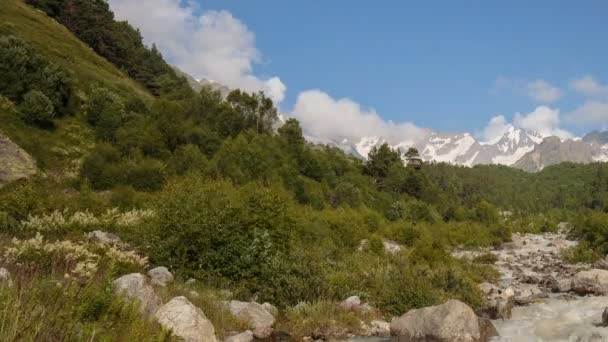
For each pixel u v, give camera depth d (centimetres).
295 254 1848
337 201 6469
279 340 1279
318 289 1633
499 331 1358
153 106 6200
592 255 3189
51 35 8688
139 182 4344
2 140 3803
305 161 7581
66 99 5597
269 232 1884
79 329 684
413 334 1299
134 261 1555
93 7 11950
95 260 1411
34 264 1101
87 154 4812
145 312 1016
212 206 1855
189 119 6519
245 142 5884
